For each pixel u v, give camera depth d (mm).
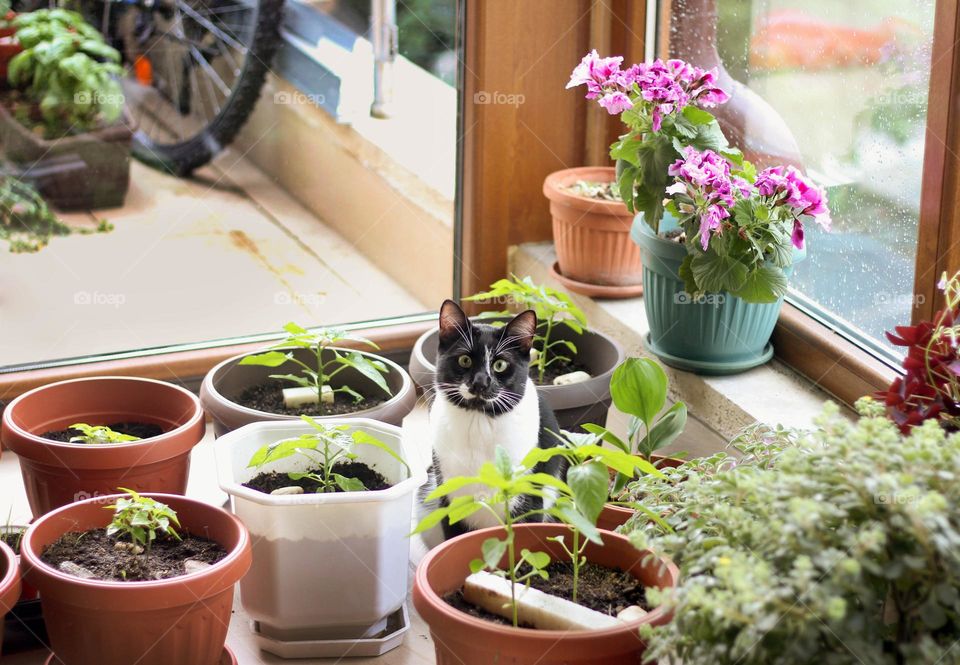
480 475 1302
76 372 2395
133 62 2646
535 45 2490
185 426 1861
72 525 1608
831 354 2045
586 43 2531
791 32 2115
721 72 2359
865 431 1220
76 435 1957
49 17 2541
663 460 1842
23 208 2605
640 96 2035
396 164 2699
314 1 2676
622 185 2098
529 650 1299
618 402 1768
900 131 1868
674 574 1402
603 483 1378
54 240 2650
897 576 1122
